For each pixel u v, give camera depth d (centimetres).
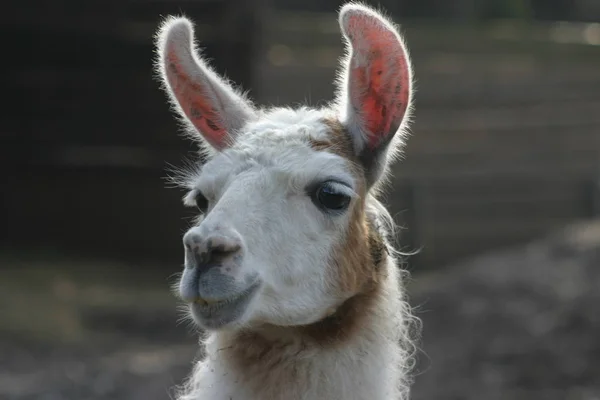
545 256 2434
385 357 809
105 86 3159
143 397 1770
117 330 2344
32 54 3136
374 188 858
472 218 3319
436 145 3353
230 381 786
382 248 832
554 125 3447
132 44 3147
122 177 3145
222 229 720
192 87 867
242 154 779
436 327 2114
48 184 3131
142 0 3128
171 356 2059
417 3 4034
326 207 768
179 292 737
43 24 3125
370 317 801
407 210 3259
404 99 814
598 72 3522
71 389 1808
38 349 2111
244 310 726
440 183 3312
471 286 2295
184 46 856
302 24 3412
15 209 3112
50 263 2867
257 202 748
